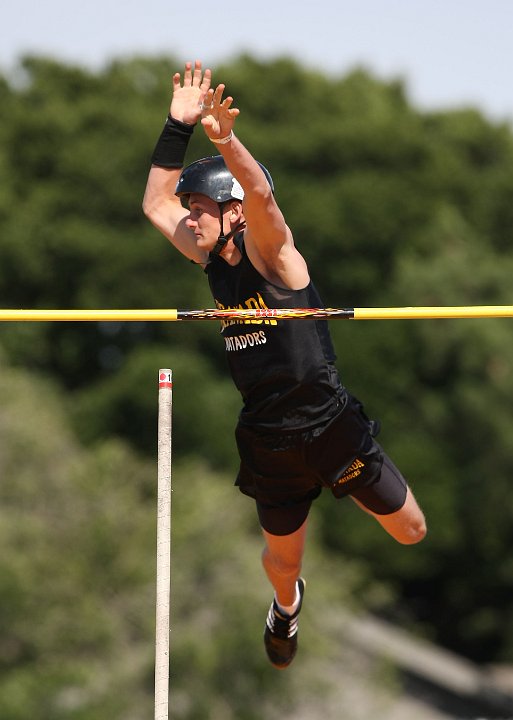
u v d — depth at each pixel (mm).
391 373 110125
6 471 69875
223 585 67125
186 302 108312
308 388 21766
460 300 108250
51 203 109062
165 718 20516
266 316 21234
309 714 68562
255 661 65188
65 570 65250
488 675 111312
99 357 112875
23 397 75375
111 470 70250
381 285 112750
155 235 107625
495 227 124000
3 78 119562
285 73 119875
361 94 127312
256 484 23031
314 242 109562
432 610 122688
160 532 20844
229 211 21719
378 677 73625
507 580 115875
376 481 22781
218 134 19438
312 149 114000
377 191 111062
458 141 129625
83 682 63062
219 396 104625
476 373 109062
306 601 69125
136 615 66500
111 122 112812
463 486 108688
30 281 109375
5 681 63438
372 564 110438
